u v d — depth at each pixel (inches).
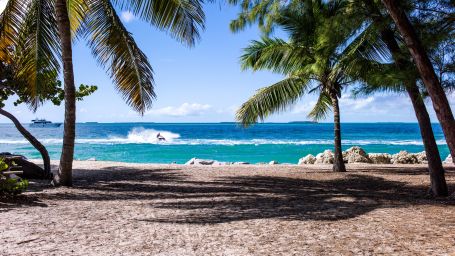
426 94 306.2
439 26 283.3
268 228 231.1
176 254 178.4
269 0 577.3
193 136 3213.6
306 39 586.2
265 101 586.6
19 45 448.8
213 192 404.2
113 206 311.9
